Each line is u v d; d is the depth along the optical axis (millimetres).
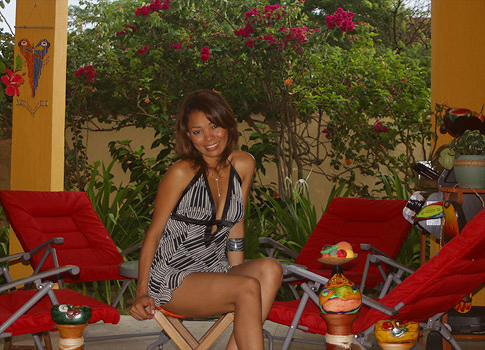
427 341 3426
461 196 3199
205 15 6906
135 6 7086
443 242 3154
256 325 2184
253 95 6848
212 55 6832
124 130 7156
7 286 2482
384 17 10188
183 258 2490
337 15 6824
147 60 6836
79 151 7078
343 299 2207
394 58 6902
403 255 5176
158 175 6602
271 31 6762
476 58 4160
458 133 3711
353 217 4363
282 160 7191
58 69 4641
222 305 2295
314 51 7078
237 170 2643
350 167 7082
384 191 7027
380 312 2441
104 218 5348
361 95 6594
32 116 4566
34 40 4570
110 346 3779
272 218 6227
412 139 6680
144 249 2432
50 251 3592
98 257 4230
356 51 6996
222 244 2600
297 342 3838
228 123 2438
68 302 2900
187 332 2572
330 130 6961
